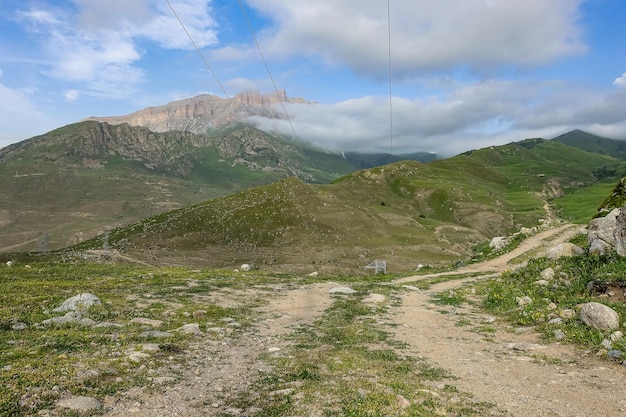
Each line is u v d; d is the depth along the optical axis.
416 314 21.58
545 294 20.53
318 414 8.65
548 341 14.70
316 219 155.50
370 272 105.56
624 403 9.09
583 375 11.06
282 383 10.73
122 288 25.94
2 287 23.22
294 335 16.88
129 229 144.88
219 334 16.22
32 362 10.84
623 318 14.55
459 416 8.58
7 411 7.92
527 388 10.31
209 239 132.12
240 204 164.62
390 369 12.09
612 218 22.61
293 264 111.25
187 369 11.71
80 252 87.62
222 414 8.61
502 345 14.97
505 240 58.44
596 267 20.45
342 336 16.69
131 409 8.62
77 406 8.36
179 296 24.33
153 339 14.50
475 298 25.86
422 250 137.12
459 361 13.05
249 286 31.00
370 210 186.12
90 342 13.52
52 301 19.83
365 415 8.48
